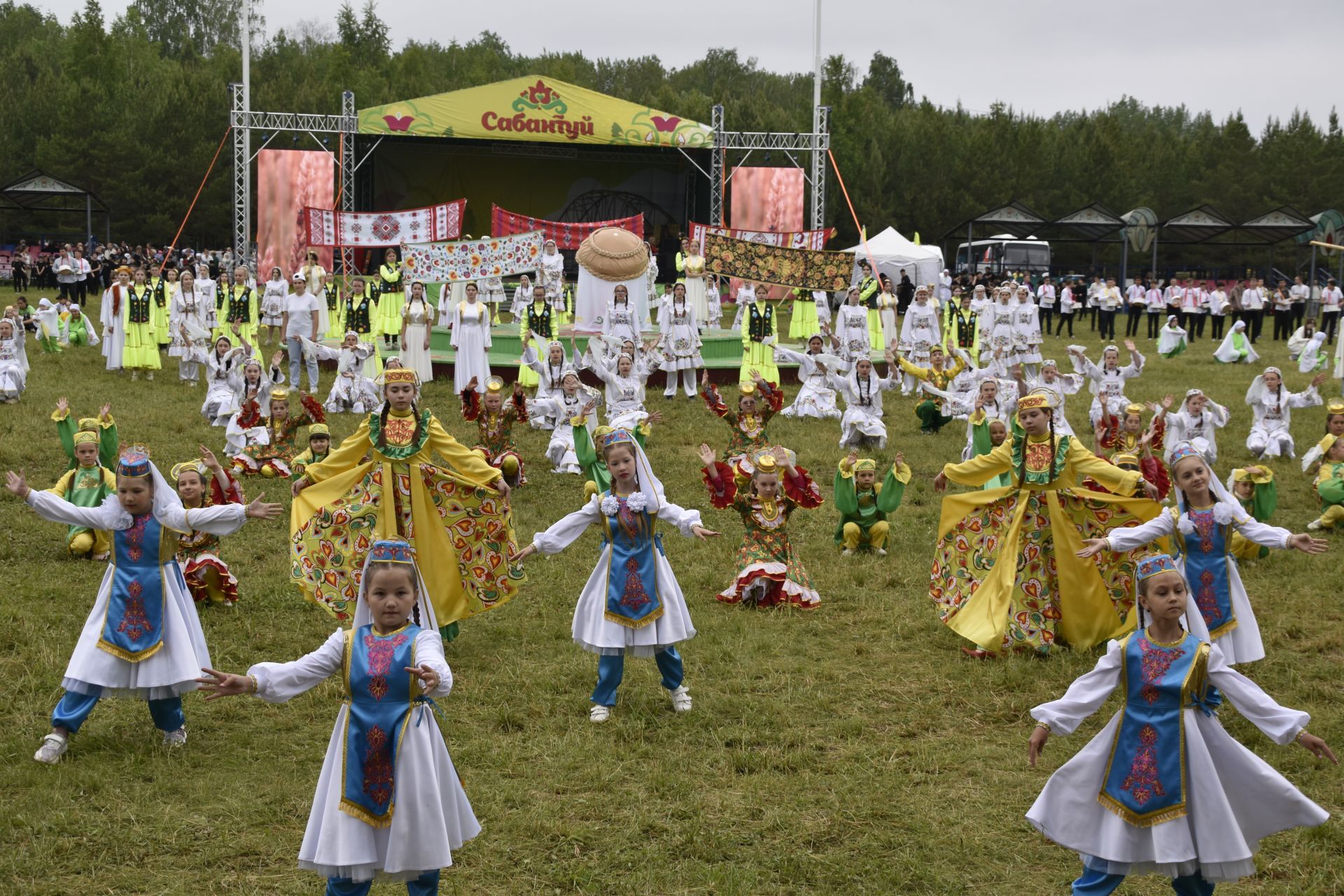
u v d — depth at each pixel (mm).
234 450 14820
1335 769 6840
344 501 8648
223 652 8500
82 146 55719
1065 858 5867
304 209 29547
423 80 76750
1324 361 26766
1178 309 36969
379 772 4777
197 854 5781
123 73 74062
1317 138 67312
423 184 46344
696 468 15344
